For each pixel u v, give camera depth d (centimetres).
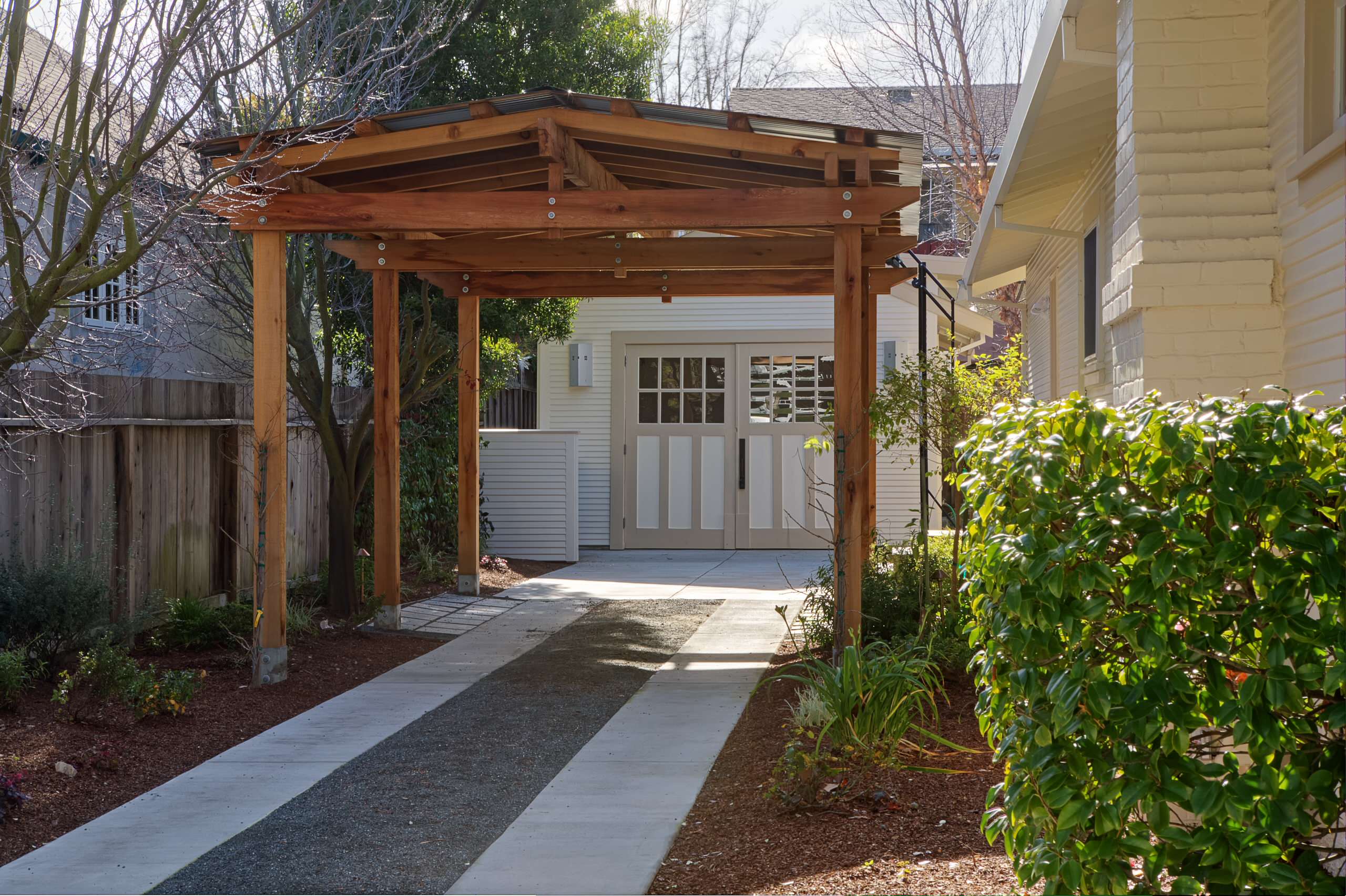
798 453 1708
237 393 977
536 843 428
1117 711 261
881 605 777
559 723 630
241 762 554
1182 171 554
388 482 942
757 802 462
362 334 1277
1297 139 510
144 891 386
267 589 728
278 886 389
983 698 310
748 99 2223
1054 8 616
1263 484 252
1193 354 546
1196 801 250
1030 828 287
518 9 1354
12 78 540
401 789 505
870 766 489
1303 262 514
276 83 940
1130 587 261
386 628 938
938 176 2109
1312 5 494
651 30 1692
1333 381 483
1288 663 255
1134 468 276
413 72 1030
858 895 354
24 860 418
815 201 707
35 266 681
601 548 1731
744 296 1109
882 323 1666
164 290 956
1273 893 249
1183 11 559
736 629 955
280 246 742
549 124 700
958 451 322
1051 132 809
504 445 1514
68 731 573
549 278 1108
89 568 724
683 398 1727
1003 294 2016
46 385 736
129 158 564
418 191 842
